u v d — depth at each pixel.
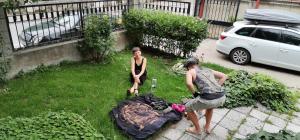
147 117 4.48
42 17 5.95
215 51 9.94
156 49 8.55
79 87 5.40
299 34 7.61
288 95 5.95
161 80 6.29
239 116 5.05
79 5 6.51
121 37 8.20
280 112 5.30
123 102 4.91
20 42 5.75
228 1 13.30
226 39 8.63
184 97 5.52
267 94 5.66
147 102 5.05
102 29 6.59
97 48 6.63
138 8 8.62
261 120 4.97
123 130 4.12
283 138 3.59
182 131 4.35
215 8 13.78
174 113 4.72
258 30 8.14
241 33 8.41
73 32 6.64
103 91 5.36
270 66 8.68
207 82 3.80
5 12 5.09
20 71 5.69
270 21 8.09
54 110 4.48
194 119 4.12
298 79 7.69
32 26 6.30
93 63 6.87
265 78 6.22
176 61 7.77
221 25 13.82
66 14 6.44
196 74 3.87
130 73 5.98
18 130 3.20
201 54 9.41
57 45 6.27
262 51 8.12
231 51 8.64
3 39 5.18
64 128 3.42
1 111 4.32
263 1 12.68
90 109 4.63
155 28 7.89
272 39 7.99
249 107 5.43
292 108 5.51
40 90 5.13
